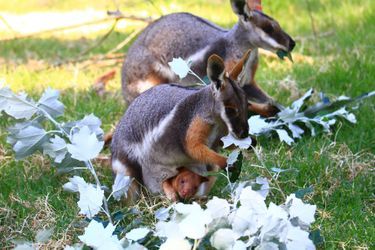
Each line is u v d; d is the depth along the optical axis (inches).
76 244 273.0
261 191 296.2
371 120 410.9
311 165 355.3
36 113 365.7
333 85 474.3
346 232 300.8
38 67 561.0
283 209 265.9
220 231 253.8
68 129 345.7
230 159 301.7
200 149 311.1
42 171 368.5
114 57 561.9
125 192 304.8
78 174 354.6
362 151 377.4
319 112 406.0
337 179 344.8
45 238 278.8
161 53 420.2
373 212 324.5
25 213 324.8
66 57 592.4
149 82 425.1
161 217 282.0
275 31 402.9
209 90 308.8
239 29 409.1
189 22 422.9
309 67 506.3
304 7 692.7
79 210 322.0
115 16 546.6
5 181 358.9
